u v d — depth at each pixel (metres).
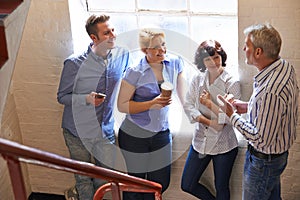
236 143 3.95
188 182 4.07
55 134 4.42
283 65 3.33
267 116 3.31
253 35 3.29
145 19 4.06
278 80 3.29
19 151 1.73
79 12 4.04
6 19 2.47
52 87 4.21
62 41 4.02
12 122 4.27
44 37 4.02
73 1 3.96
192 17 3.99
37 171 4.58
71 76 3.74
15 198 1.80
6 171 4.30
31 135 4.45
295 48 3.72
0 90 2.49
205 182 4.30
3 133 4.14
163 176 3.92
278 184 3.79
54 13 3.92
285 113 3.36
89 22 3.55
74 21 4.01
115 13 4.07
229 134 3.88
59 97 3.82
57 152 4.50
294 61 3.76
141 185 2.62
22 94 4.26
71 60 3.72
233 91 3.77
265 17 3.68
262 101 3.32
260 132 3.36
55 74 4.15
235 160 4.18
